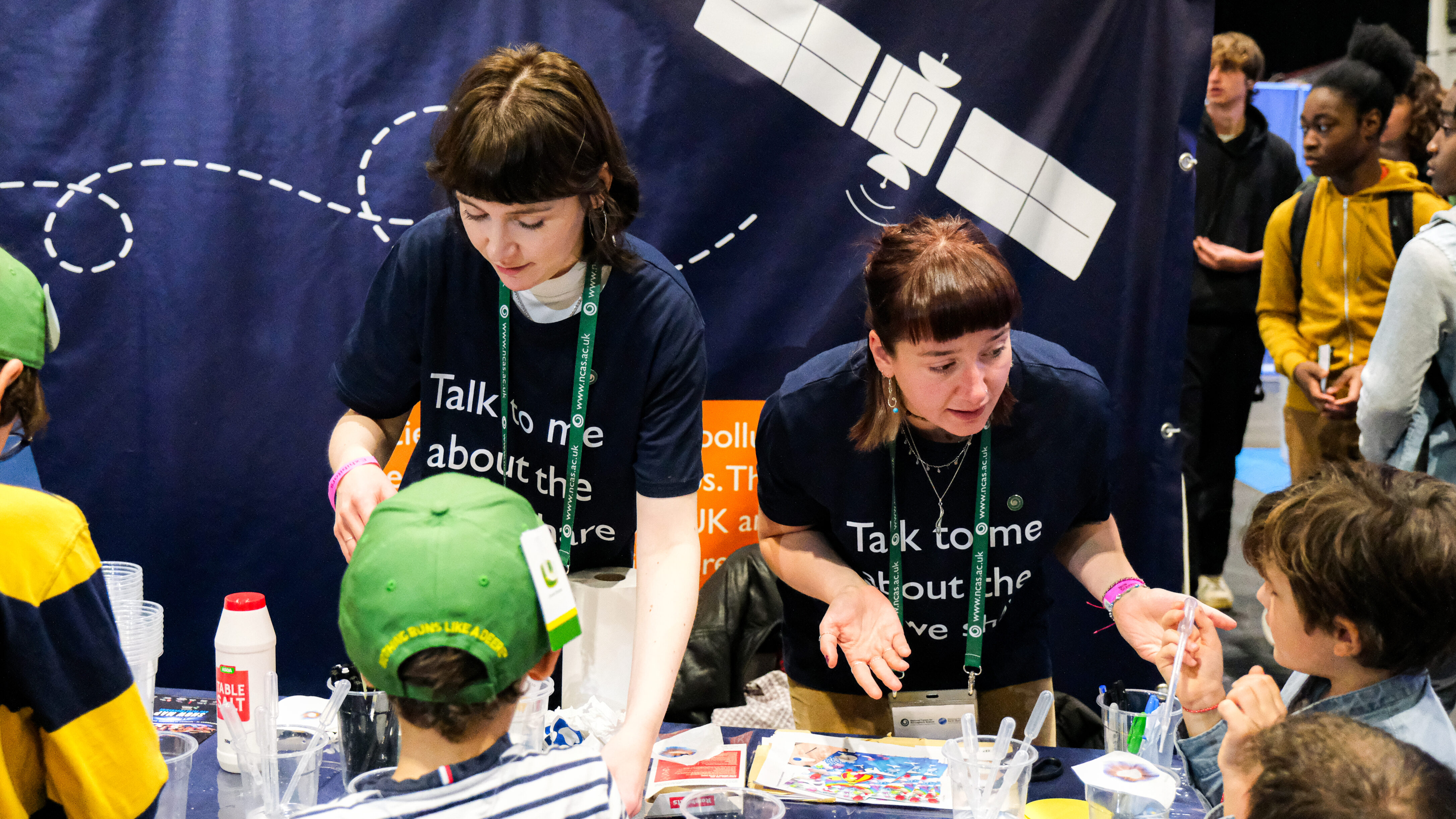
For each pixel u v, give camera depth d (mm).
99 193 2396
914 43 2375
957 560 1752
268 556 2502
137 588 1674
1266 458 6727
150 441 2465
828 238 2439
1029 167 2396
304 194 2410
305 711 1687
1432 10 5262
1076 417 1685
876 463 1711
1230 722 1318
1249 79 3811
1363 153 3281
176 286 2424
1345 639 1287
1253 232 3875
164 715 1762
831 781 1540
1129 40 2357
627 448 1645
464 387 1681
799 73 2385
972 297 1410
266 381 2457
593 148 1345
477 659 908
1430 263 2340
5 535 1057
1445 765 1014
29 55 2355
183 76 2373
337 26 2365
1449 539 1217
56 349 2422
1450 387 2391
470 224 1375
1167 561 2486
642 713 1372
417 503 967
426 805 927
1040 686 1902
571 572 1755
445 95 2395
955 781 1357
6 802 1087
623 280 1559
